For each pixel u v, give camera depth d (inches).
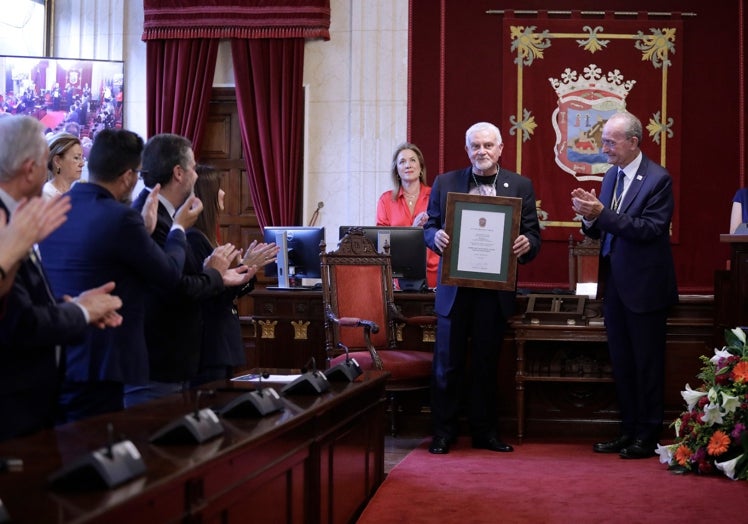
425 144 361.7
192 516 86.8
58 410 127.3
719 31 357.7
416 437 254.7
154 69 362.9
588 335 237.8
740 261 222.1
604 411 251.6
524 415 248.1
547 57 360.8
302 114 363.3
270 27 359.3
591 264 312.5
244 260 164.6
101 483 77.6
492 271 221.3
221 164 373.1
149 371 146.3
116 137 131.4
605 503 173.2
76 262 127.1
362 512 166.7
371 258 250.7
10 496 75.5
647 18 359.6
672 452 203.8
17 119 109.7
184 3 360.2
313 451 130.8
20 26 361.1
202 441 97.1
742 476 191.6
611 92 359.6
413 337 258.8
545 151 361.1
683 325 246.1
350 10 365.7
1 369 104.4
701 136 357.7
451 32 361.7
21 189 109.4
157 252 129.5
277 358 260.2
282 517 116.6
